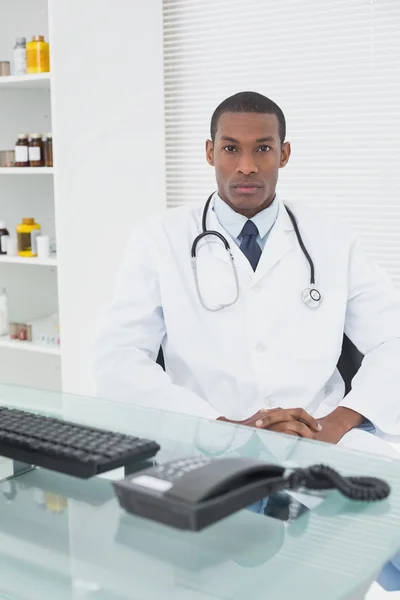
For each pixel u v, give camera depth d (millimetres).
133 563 801
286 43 2826
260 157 1753
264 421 1502
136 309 1819
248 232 1845
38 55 2967
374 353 1804
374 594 1381
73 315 2969
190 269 1835
